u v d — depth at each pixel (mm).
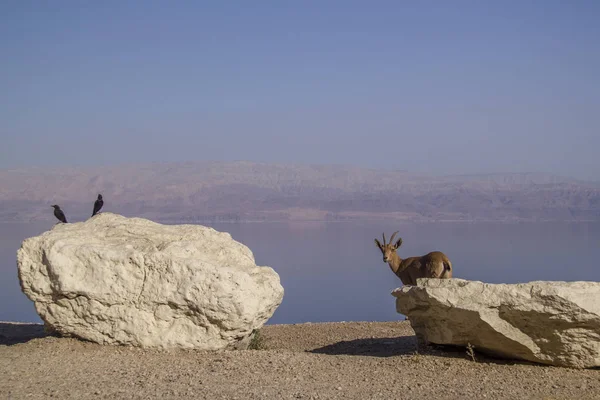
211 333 10594
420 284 10352
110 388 8586
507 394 8461
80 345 10789
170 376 9172
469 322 9781
